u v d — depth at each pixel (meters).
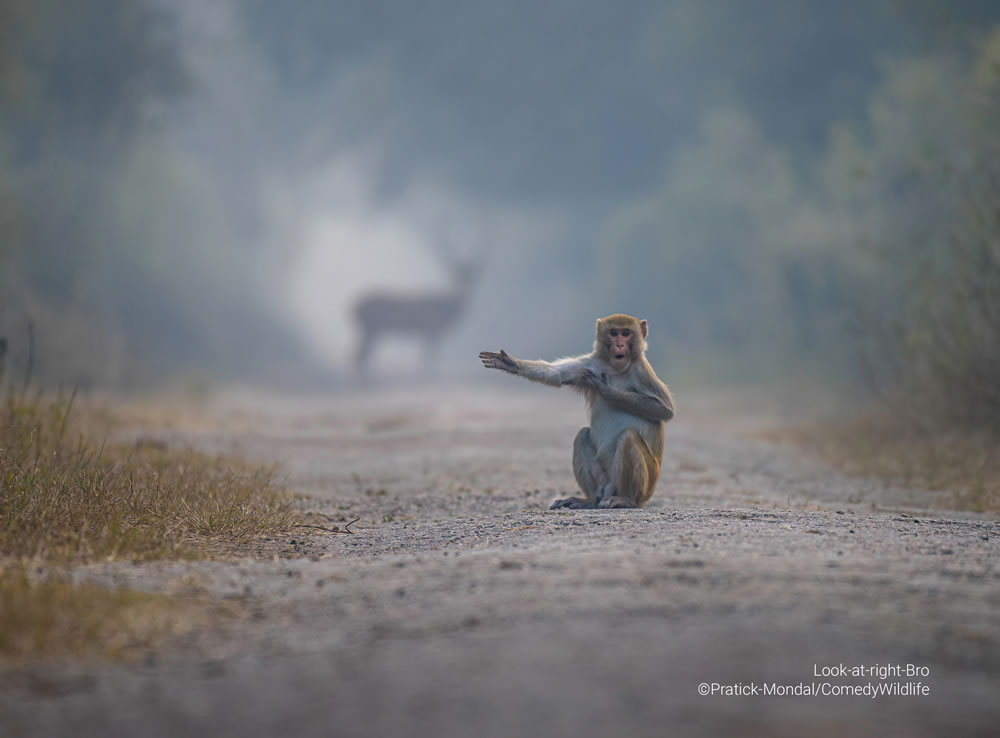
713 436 50.16
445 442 44.34
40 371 73.25
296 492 29.27
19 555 17.47
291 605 14.52
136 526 20.48
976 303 42.16
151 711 10.63
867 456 39.81
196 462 29.97
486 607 13.53
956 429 41.22
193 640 12.98
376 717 10.24
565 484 31.92
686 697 10.51
